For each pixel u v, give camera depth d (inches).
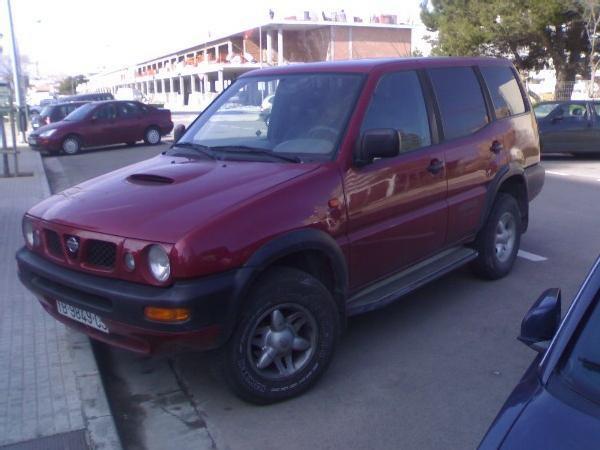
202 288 148.7
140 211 161.5
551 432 86.0
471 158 229.5
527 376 101.3
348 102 191.5
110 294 154.4
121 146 942.4
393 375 186.2
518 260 292.2
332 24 2025.1
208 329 150.8
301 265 177.5
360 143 181.3
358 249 184.4
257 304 159.2
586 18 1056.2
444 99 225.5
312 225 168.9
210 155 197.2
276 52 2203.5
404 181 198.8
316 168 176.6
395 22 2139.5
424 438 155.8
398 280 206.8
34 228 180.1
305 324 171.0
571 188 482.6
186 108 2536.9
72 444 149.6
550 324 107.3
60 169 702.5
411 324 221.6
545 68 1315.2
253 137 201.2
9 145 959.6
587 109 650.8
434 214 212.5
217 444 156.0
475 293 249.1
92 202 173.0
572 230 348.5
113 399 178.5
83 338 204.8
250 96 216.4
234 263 153.3
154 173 184.4
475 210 235.3
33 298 241.8
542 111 671.1
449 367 190.9
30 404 166.2
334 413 167.0
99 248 160.1
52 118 1005.2
